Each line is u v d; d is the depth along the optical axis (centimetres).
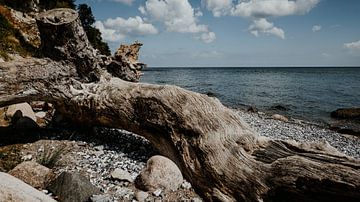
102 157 819
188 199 641
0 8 2427
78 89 923
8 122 1020
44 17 850
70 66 915
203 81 6881
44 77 870
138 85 892
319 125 2111
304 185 576
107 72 1038
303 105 3116
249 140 721
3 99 818
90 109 909
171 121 791
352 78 8881
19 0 3034
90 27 5025
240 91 4444
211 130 740
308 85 5809
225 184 670
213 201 673
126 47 1256
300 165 591
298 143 698
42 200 415
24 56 1925
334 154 627
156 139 834
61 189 593
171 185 667
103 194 609
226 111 789
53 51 897
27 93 852
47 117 1117
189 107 785
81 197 577
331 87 5325
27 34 2381
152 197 629
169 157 801
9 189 397
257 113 2511
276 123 2012
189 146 750
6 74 817
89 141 934
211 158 704
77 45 902
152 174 659
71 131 999
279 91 4509
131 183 682
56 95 896
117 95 882
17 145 858
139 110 848
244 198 642
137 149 912
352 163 580
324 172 561
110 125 944
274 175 616
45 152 820
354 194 529
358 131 1875
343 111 2498
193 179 718
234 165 674
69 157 802
